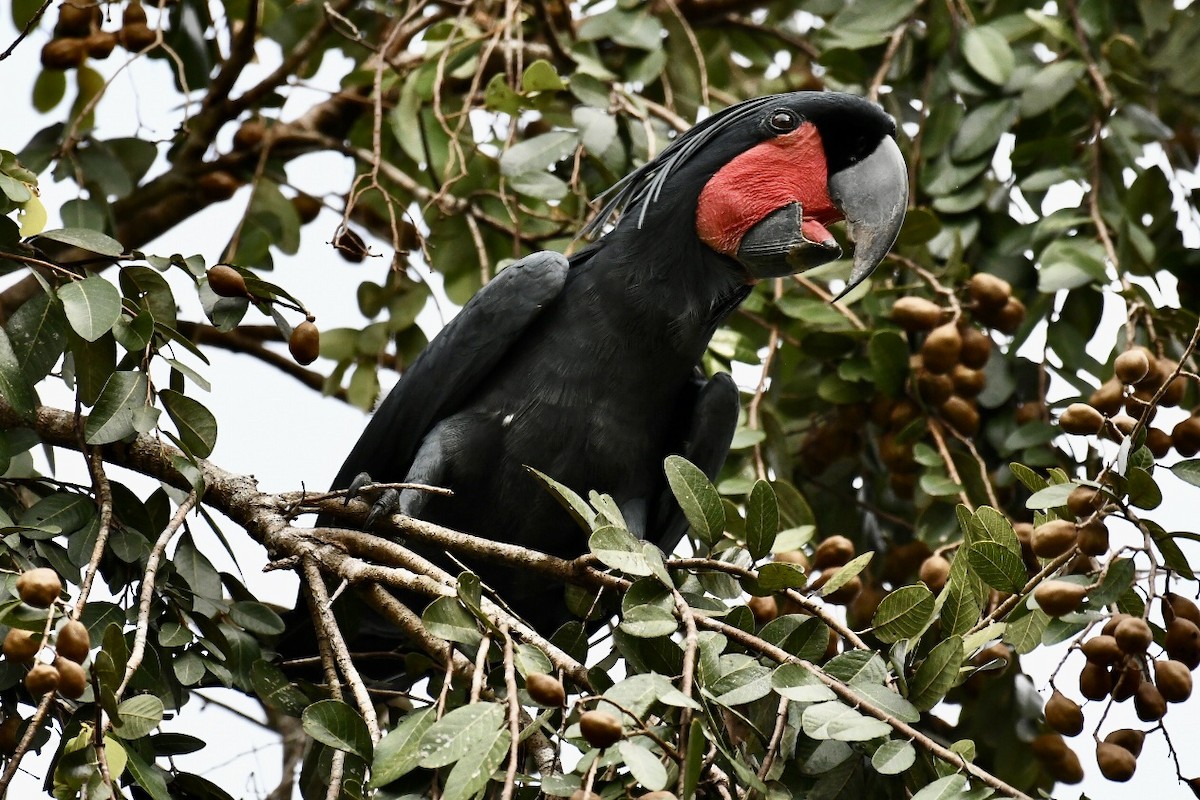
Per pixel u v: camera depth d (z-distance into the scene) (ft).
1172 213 31.76
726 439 28.02
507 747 16.81
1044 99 32.37
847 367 30.89
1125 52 33.17
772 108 28.89
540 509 26.68
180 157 34.01
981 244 32.58
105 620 20.79
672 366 27.37
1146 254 31.09
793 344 32.30
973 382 30.09
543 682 16.81
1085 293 30.83
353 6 37.06
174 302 22.17
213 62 35.42
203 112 33.68
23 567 20.86
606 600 22.76
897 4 33.91
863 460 33.09
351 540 22.38
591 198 33.63
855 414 31.81
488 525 26.99
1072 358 30.78
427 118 33.73
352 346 32.24
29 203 22.44
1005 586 19.43
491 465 26.68
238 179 34.55
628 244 27.66
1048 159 32.45
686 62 35.24
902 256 31.96
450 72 34.01
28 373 21.29
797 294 31.99
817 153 28.53
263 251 33.24
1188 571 19.25
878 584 31.99
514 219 31.81
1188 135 34.86
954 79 33.09
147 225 34.35
